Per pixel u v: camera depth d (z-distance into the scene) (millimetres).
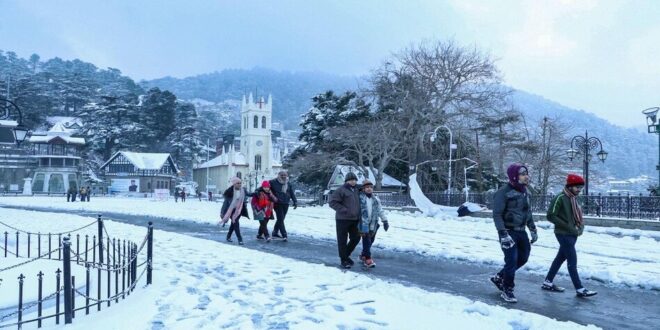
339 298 7969
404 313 7090
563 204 8906
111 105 126125
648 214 21062
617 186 89688
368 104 52906
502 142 49938
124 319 6805
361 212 11391
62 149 99938
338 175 54938
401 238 16906
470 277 10492
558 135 53500
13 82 139750
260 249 14500
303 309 7312
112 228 20109
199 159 135375
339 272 10328
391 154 47812
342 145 51750
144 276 9789
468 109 46094
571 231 8844
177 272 10180
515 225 8484
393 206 36969
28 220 25234
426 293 8500
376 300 7832
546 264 11438
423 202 31266
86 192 58219
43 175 96438
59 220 25188
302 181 57594
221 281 9414
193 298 7969
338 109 56531
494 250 13914
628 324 7176
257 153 116688
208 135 171625
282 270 10477
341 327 6434
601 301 8461
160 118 132375
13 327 6613
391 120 47812
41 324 6594
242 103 121250
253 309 7332
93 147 121562
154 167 104062
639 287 9586
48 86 167125
